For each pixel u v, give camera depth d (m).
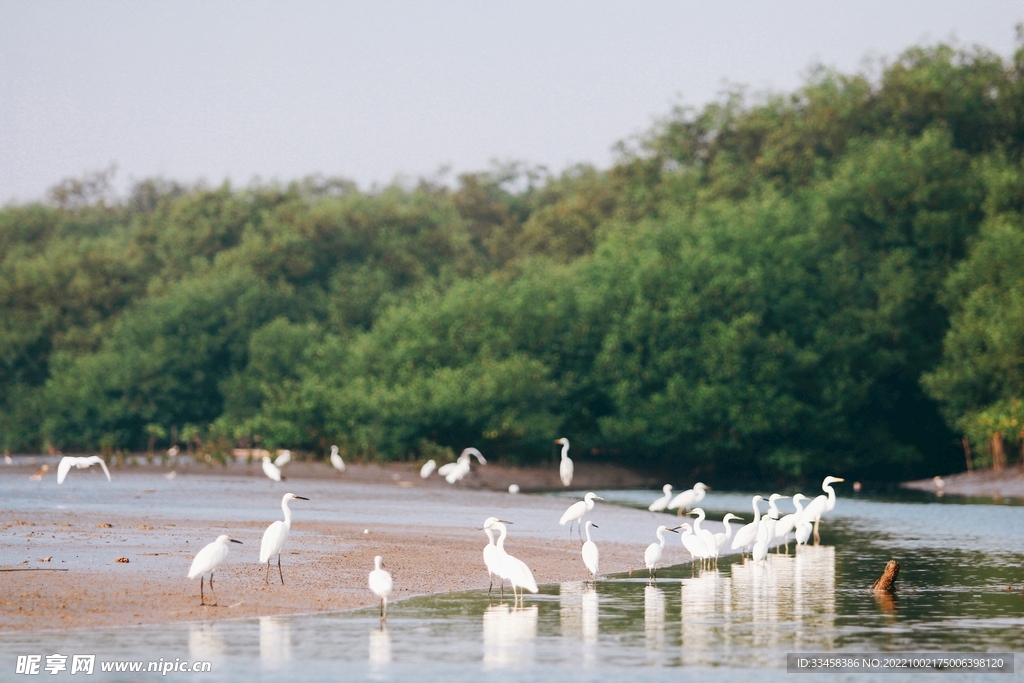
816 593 23.72
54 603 19.53
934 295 74.94
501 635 18.78
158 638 17.75
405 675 15.95
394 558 27.00
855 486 65.00
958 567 28.31
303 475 60.56
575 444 73.94
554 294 76.75
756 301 74.31
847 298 75.31
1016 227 70.25
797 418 73.44
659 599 22.83
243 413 82.31
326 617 19.92
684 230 80.06
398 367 71.31
